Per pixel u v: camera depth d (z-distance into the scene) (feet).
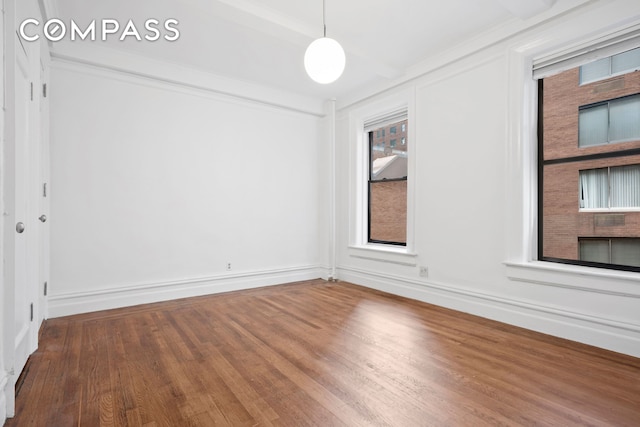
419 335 8.30
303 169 15.61
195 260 12.55
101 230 10.69
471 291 10.12
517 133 8.92
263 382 5.95
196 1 7.59
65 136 10.09
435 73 11.19
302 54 11.10
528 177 8.92
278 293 12.91
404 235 13.88
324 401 5.32
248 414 4.98
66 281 10.10
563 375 6.15
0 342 4.69
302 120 15.57
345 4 8.22
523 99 8.84
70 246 10.16
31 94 6.98
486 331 8.57
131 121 11.24
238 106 13.65
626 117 8.57
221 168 13.19
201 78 12.41
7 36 4.95
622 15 7.04
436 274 11.19
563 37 7.99
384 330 8.70
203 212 12.75
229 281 13.37
